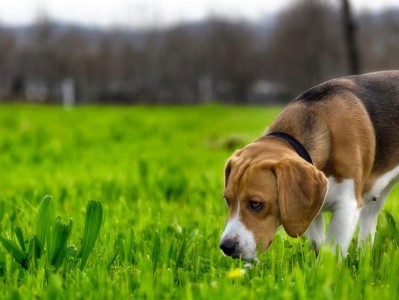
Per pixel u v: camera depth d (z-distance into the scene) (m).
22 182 11.77
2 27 104.88
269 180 5.82
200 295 4.80
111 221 7.74
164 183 10.87
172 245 6.15
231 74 113.06
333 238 6.11
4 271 5.67
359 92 6.97
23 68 99.19
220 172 13.25
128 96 106.31
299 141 6.47
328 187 5.85
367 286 5.02
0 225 7.09
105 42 108.31
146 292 4.94
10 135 22.42
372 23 85.06
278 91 109.19
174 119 37.75
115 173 12.98
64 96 99.38
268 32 119.31
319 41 66.75
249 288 5.31
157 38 110.25
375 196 6.99
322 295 4.71
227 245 5.73
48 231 5.92
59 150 17.83
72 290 5.05
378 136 6.86
